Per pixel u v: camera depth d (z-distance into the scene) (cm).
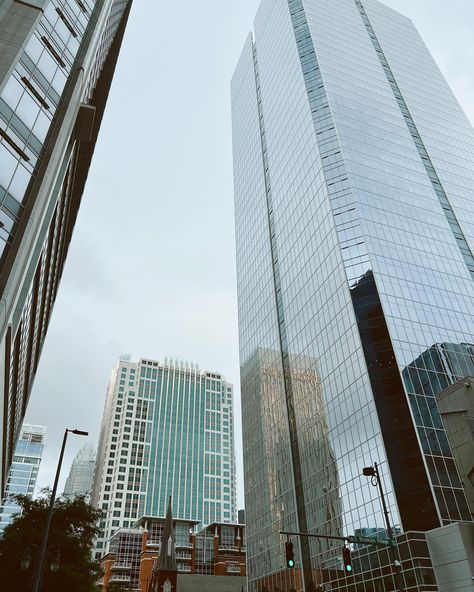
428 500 4912
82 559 3275
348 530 5775
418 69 11838
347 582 5594
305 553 6738
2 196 2720
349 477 5981
